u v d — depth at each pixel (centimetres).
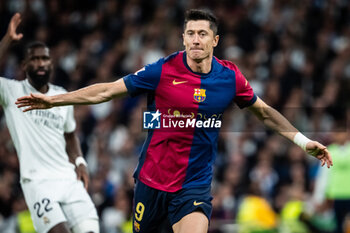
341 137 3300
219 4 5147
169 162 1731
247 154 4009
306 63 4794
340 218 3209
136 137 4031
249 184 3731
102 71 4647
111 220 3322
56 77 4578
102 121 4222
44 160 1998
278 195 3622
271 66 4741
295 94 4444
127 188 3403
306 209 3250
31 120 1991
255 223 3222
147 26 5056
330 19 5169
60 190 1988
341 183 3222
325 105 4419
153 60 4694
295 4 5228
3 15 5078
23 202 3384
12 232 3291
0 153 3884
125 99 4362
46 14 5219
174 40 4794
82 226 1983
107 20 5131
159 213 1788
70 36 5094
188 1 5169
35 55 2008
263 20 5116
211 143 1750
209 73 1725
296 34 4978
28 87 2038
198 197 1714
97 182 3588
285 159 3934
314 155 1766
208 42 1694
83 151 4031
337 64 4794
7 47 1834
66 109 2073
